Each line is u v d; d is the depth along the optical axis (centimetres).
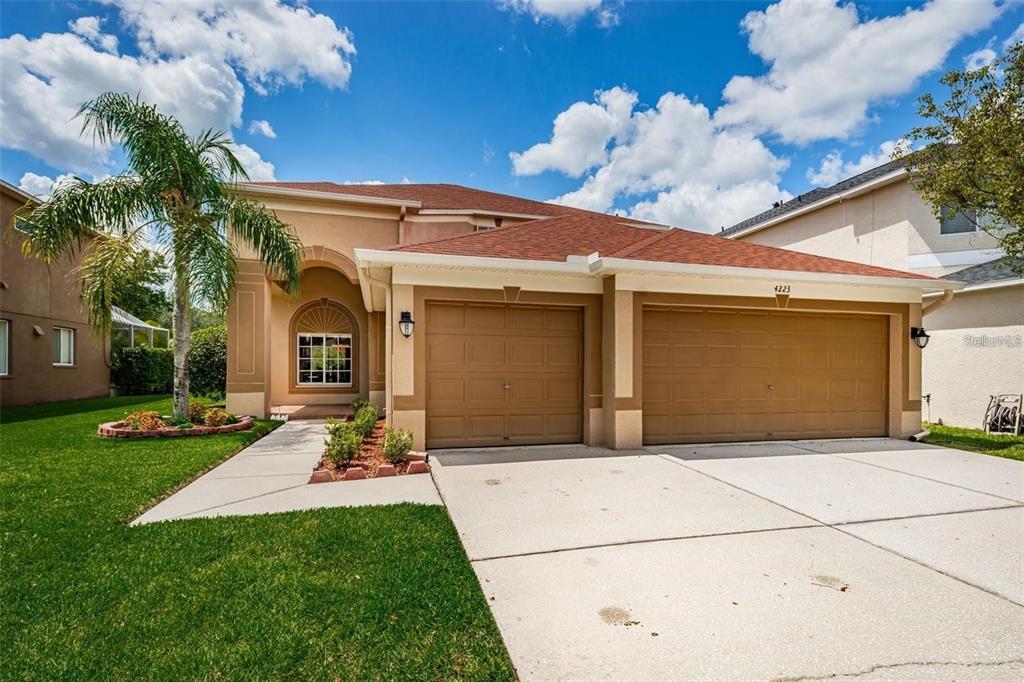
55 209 891
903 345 1009
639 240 1050
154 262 1062
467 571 381
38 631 296
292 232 1349
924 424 1280
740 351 952
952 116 970
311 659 274
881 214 1491
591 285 905
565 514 525
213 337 1877
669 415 917
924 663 281
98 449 822
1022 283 1091
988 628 317
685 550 434
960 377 1240
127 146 933
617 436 864
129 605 326
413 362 816
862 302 988
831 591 363
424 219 1538
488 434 871
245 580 361
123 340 2233
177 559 395
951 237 1338
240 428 1027
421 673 265
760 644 297
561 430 908
